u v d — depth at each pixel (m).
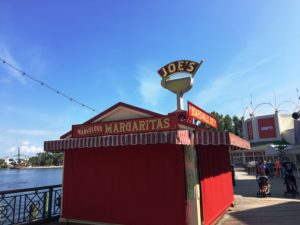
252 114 58.47
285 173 15.66
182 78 9.48
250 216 10.29
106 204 8.91
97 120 9.59
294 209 11.34
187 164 8.13
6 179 67.81
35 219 9.20
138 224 8.39
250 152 55.78
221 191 10.64
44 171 143.50
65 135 9.87
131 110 9.12
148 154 8.58
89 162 9.40
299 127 41.53
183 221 7.89
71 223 9.30
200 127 8.38
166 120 8.23
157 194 8.30
